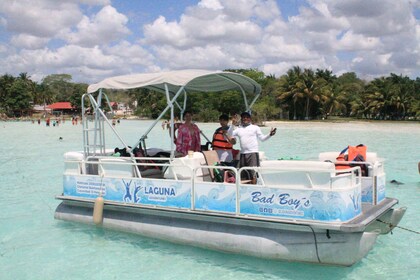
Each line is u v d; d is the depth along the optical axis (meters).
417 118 78.75
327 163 5.39
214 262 5.97
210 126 40.56
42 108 115.38
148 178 6.68
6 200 10.24
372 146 24.58
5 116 91.50
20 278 5.58
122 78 7.40
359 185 5.75
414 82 99.12
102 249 6.55
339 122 64.69
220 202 5.97
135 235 6.84
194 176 6.18
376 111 78.19
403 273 5.59
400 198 10.14
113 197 7.04
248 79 7.54
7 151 22.89
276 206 5.57
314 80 72.88
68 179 7.61
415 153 20.45
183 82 6.54
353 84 94.06
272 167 5.65
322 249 5.32
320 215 5.30
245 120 6.79
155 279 5.46
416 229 7.61
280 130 42.44
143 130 42.25
